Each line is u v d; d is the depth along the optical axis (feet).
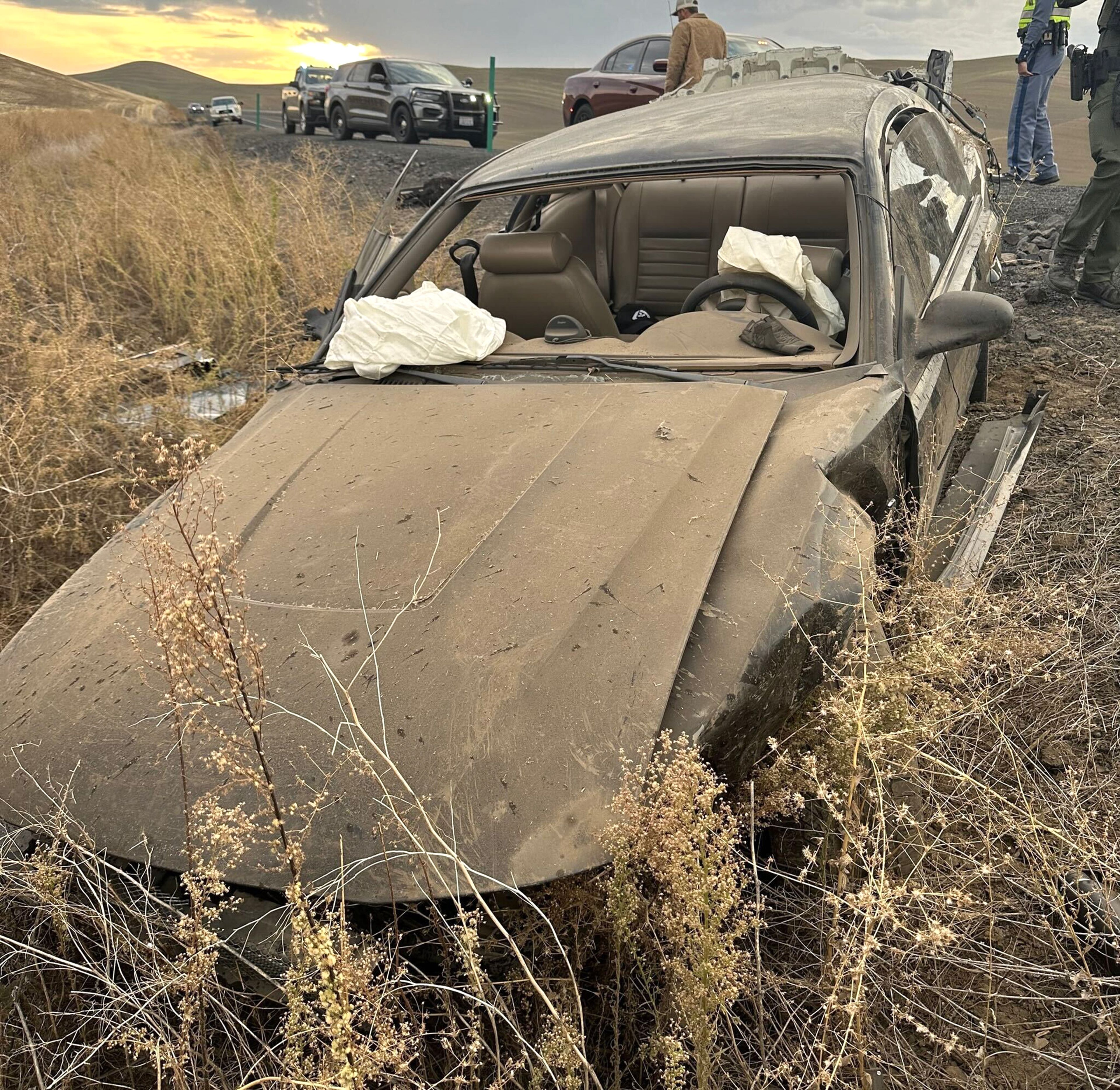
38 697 6.79
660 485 7.08
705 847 5.05
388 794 5.40
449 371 10.11
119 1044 5.55
